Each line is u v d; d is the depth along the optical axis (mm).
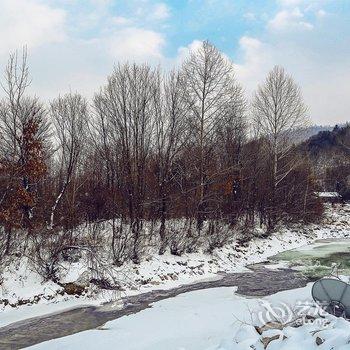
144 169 23250
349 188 56750
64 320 13867
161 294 17109
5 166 18625
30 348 11406
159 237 23125
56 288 16500
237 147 30438
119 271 18078
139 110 22344
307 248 29141
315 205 38500
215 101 26484
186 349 9859
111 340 11305
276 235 31531
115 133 23844
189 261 21984
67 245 17969
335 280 10016
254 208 31641
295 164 35594
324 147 78750
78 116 28453
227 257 24094
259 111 36281
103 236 21391
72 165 24844
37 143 19328
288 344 7461
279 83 36125
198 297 16281
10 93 20531
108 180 24531
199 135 26031
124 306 15375
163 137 23750
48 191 24328
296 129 36375
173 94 24016
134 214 22281
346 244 30688
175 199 23719
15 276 16750
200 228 24969
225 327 11305
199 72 26375
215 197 26359
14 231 18625
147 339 11102
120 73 22656
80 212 23109
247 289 17750
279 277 20172
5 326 13367
